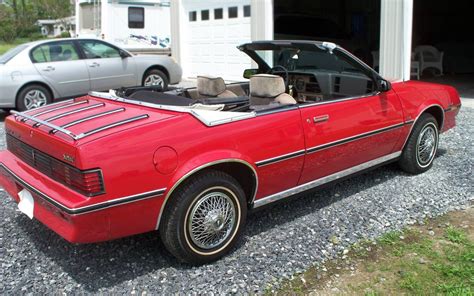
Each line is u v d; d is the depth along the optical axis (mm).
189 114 3283
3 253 3541
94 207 2857
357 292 3016
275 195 3795
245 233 3830
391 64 8930
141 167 2982
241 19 12281
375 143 4445
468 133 6762
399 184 4816
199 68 14070
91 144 2893
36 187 3174
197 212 3252
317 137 3873
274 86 4090
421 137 4965
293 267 3311
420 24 16781
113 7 15430
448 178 4949
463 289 2990
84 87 9672
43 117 3621
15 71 8805
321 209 4262
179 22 14141
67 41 9586
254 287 3084
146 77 10742
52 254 3531
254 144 3477
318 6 16672
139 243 3691
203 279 3188
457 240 3623
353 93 4660
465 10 17797
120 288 3092
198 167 3160
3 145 6828
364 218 4047
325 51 4141
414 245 3572
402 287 3055
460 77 13430
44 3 57500
